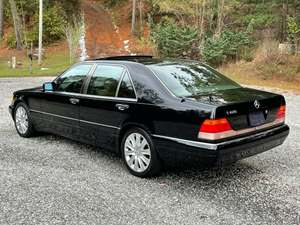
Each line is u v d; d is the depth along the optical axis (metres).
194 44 26.22
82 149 6.17
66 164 5.41
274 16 27.61
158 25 29.23
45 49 34.88
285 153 6.00
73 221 3.69
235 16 29.11
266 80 18.06
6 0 39.81
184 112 4.33
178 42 25.86
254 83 17.09
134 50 31.45
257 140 4.53
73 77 5.92
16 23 35.31
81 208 3.97
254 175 5.00
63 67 25.23
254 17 28.36
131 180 4.80
